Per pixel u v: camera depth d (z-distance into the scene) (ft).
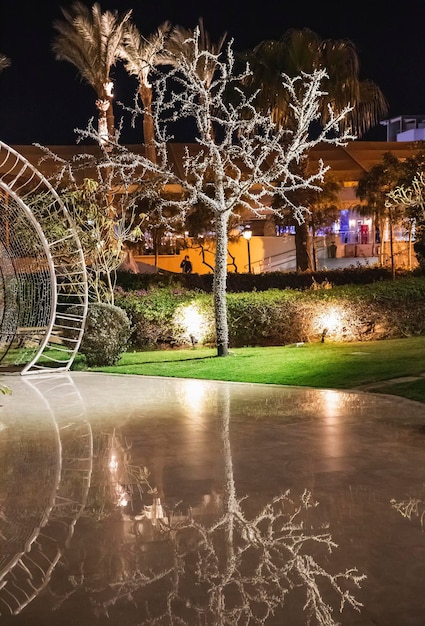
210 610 11.84
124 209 57.67
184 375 40.40
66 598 12.37
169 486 18.85
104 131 87.61
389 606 11.85
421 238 77.51
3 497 18.15
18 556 14.25
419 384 32.94
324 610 11.75
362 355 42.32
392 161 91.09
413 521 15.81
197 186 46.42
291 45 80.48
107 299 54.60
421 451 22.12
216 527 15.69
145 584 12.85
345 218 118.73
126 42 88.53
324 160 110.83
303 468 20.39
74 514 16.75
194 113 46.60
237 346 53.52
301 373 38.04
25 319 49.11
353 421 26.68
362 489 18.26
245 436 24.63
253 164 47.60
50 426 27.04
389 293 51.80
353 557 13.87
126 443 23.95
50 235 48.49
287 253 113.09
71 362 45.03
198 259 110.63
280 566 13.51
